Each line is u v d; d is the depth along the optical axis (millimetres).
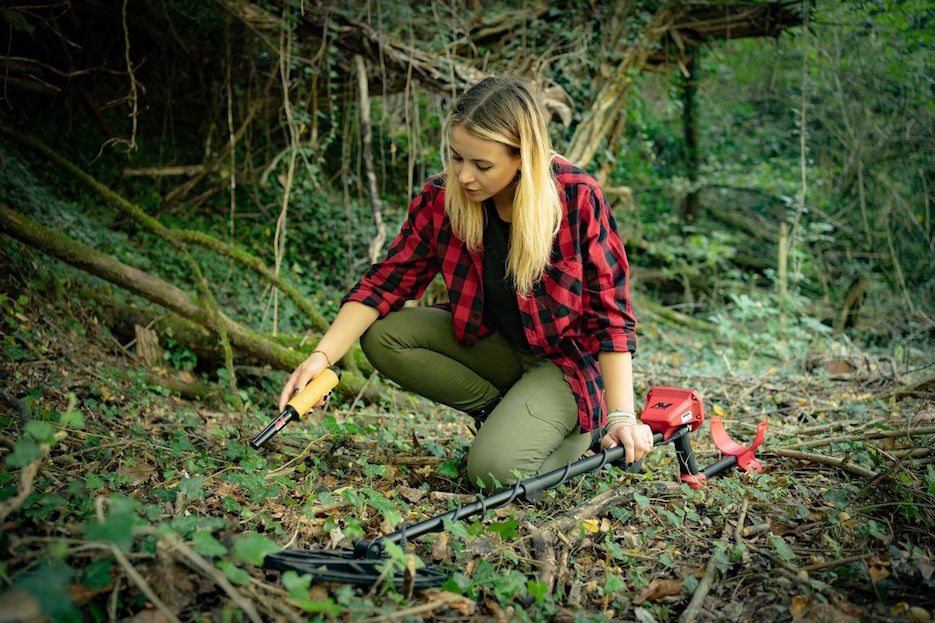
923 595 1917
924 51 7543
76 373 3777
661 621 1851
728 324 7355
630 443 2385
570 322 2623
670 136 11062
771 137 10703
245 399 4328
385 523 2223
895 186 9648
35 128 6250
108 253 5523
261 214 7281
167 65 6926
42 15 6023
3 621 1141
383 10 6160
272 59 6754
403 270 2797
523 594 1863
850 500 2512
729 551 2137
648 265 10078
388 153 8172
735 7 7203
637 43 6836
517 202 2383
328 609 1518
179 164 7246
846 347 7242
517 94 2334
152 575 1646
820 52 7996
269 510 2330
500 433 2559
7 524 1740
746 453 2873
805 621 1794
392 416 4027
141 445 2797
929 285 9320
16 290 4309
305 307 4945
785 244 8203
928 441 3070
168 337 4660
